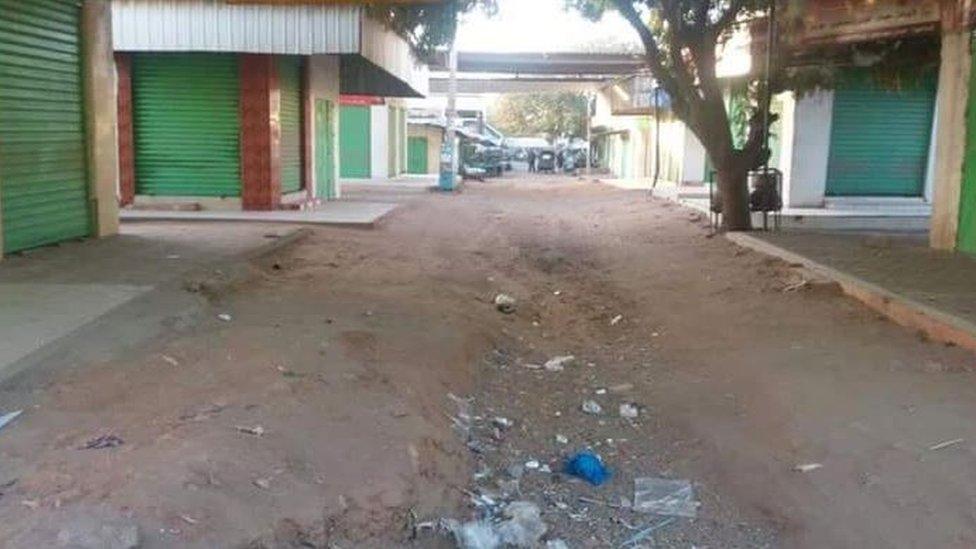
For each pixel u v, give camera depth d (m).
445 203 22.38
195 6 15.40
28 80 10.46
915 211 18.02
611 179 38.38
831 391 6.19
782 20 13.62
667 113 30.23
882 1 12.01
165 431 4.63
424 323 8.09
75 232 11.78
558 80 38.94
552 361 7.84
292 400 5.34
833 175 19.66
